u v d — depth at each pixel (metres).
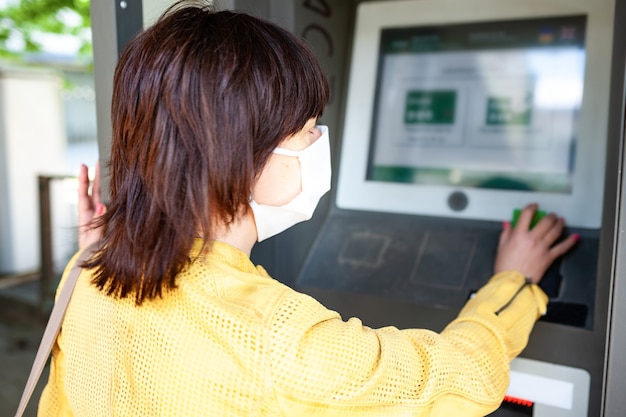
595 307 1.05
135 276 0.70
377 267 1.32
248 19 0.74
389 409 0.70
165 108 0.69
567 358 1.07
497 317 0.90
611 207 1.07
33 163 5.36
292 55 0.74
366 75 1.48
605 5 1.23
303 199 0.82
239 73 0.68
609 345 0.88
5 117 5.18
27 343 3.93
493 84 1.35
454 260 1.27
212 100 0.67
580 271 1.14
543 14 1.30
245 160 0.69
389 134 1.46
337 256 1.38
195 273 0.71
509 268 1.10
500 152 1.33
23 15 3.61
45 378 3.44
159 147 0.69
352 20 1.50
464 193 1.34
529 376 1.10
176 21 0.73
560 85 1.27
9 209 5.28
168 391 0.69
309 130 0.83
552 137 1.28
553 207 1.23
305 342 0.67
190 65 0.68
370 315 1.27
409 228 1.37
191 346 0.68
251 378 0.66
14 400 3.19
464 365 0.78
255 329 0.67
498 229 1.29
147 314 0.71
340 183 1.48
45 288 4.09
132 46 0.75
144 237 0.70
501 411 1.14
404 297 1.24
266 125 0.71
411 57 1.45
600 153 1.21
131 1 1.21
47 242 4.05
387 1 1.46
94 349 0.78
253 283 0.72
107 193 1.26
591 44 1.24
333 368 0.67
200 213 0.69
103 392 0.75
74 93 7.11
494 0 1.35
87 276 0.85
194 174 0.69
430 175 1.39
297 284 1.36
